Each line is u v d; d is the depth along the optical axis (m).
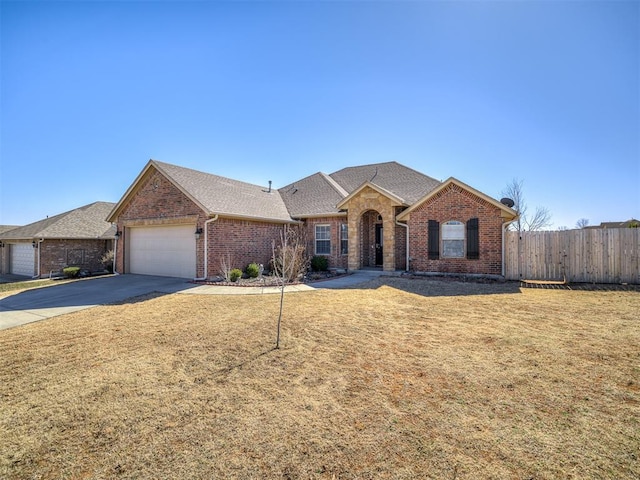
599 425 3.29
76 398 4.07
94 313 9.02
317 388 4.23
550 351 5.42
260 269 15.96
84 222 23.59
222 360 5.29
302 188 23.16
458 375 4.55
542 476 2.58
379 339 6.27
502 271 14.26
